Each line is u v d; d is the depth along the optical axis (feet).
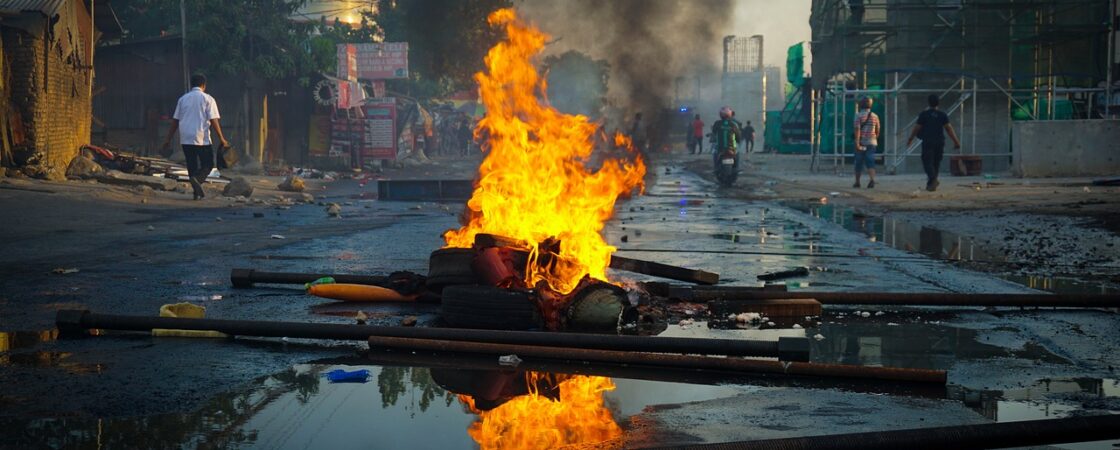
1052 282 33.12
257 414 16.74
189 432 15.60
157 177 90.07
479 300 24.54
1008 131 125.18
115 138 134.82
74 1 93.66
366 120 164.86
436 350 21.89
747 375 19.76
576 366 20.68
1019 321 26.25
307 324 23.02
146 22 168.14
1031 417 16.53
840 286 32.48
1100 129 103.91
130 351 22.02
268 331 23.08
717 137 101.86
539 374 19.92
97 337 23.68
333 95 153.07
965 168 112.98
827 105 144.56
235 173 124.26
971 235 49.44
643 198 83.46
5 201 60.39
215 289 31.73
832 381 19.22
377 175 143.02
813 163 139.74
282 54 143.74
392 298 29.35
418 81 233.14
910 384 18.94
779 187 98.22
